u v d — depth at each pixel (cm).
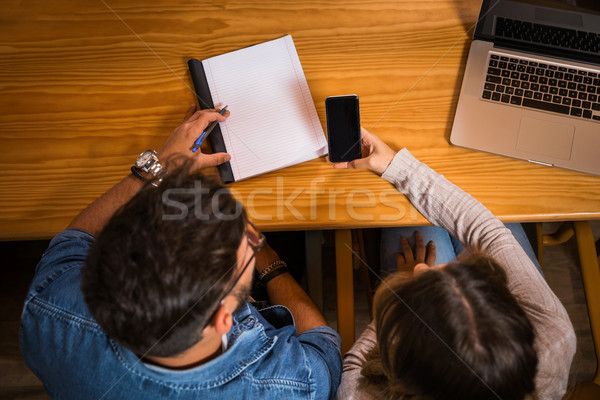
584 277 89
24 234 85
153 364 56
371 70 94
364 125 92
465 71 92
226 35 97
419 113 92
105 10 98
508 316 56
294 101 91
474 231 81
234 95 92
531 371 57
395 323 61
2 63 95
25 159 89
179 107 92
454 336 55
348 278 91
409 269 100
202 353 58
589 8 83
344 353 88
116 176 88
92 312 49
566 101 89
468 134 88
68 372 62
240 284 56
